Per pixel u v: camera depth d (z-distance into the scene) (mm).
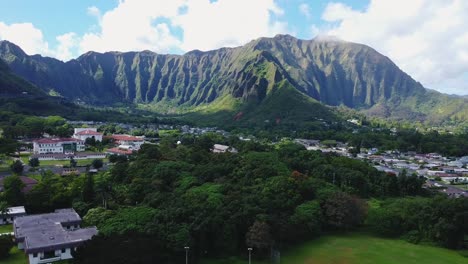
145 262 73375
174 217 89375
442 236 100125
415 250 97875
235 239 89562
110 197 115688
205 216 90375
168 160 149875
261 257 89312
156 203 103688
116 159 181250
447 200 107188
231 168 135625
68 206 116688
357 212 110188
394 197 149375
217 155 156625
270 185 116375
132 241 75750
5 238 83188
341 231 111625
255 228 88188
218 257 88375
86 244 75562
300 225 97938
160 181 118750
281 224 92688
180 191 112500
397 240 105625
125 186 122688
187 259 81438
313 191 120125
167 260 80750
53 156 194125
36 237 84688
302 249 96312
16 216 104750
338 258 90812
